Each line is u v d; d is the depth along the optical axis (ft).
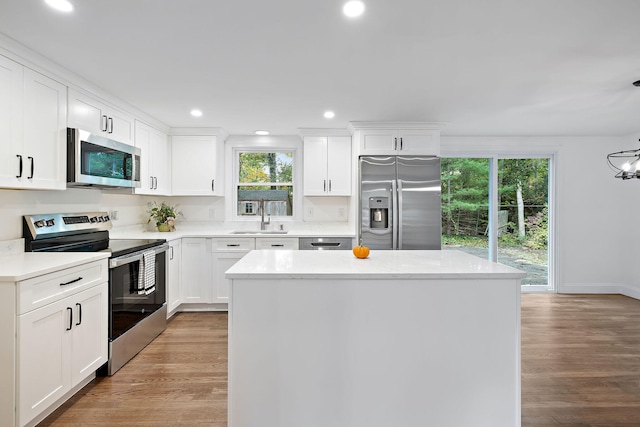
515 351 5.92
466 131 14.93
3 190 7.59
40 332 6.04
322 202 15.60
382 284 5.83
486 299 5.90
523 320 12.35
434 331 5.87
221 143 14.97
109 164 9.50
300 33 6.52
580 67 8.05
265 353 5.79
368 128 13.14
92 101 9.21
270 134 15.29
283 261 6.82
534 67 8.05
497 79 8.80
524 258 16.38
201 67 8.04
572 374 8.45
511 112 11.83
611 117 12.50
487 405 5.91
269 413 5.80
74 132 8.20
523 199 16.39
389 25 6.24
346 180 14.38
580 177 16.02
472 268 6.16
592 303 14.47
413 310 5.86
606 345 10.18
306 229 15.23
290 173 15.96
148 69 8.13
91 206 10.47
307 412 5.82
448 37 6.66
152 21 6.07
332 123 13.32
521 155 16.24
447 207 16.22
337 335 5.82
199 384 7.86
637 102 10.68
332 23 6.17
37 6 5.59
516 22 6.13
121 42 6.83
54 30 6.35
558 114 12.09
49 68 7.64
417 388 5.87
